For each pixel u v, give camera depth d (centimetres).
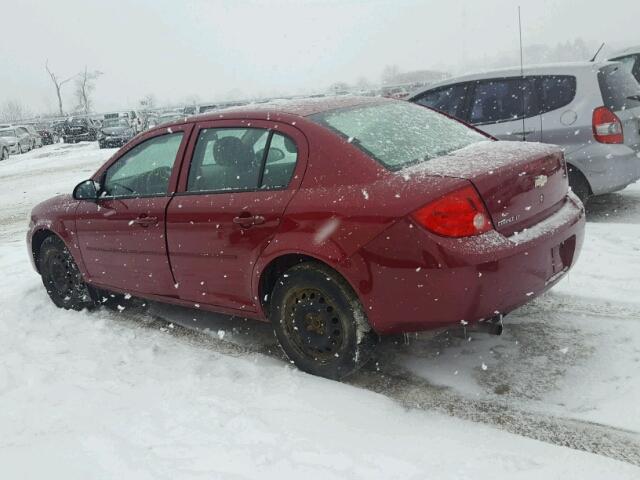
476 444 275
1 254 747
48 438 307
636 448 265
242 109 390
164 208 404
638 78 989
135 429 307
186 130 410
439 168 313
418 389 333
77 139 3538
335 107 378
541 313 410
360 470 260
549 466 254
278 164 354
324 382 343
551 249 321
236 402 328
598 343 361
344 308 329
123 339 439
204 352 404
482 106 682
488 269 290
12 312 518
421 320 305
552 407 303
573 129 618
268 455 275
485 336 386
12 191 1484
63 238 492
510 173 308
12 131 3041
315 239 323
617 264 482
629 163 608
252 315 379
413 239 293
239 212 357
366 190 313
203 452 282
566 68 636
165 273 417
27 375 385
